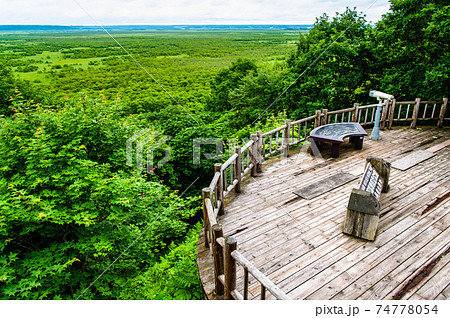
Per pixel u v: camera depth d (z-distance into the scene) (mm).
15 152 4957
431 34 8719
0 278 3953
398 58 10461
